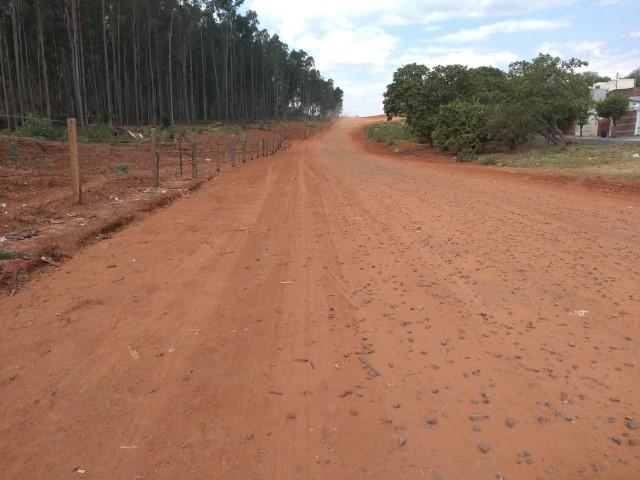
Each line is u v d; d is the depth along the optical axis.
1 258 6.44
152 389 3.72
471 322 4.79
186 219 10.35
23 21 45.03
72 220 9.21
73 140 10.47
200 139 42.72
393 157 38.50
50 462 2.94
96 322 4.91
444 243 7.99
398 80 43.03
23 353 4.26
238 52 82.38
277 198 13.65
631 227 9.21
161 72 65.75
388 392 3.62
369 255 7.34
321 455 2.98
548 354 4.11
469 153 31.69
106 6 49.44
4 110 42.34
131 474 2.84
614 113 50.81
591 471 2.79
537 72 28.19
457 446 3.01
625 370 3.84
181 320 4.99
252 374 3.94
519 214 10.71
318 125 104.75
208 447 3.07
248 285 6.06
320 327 4.79
